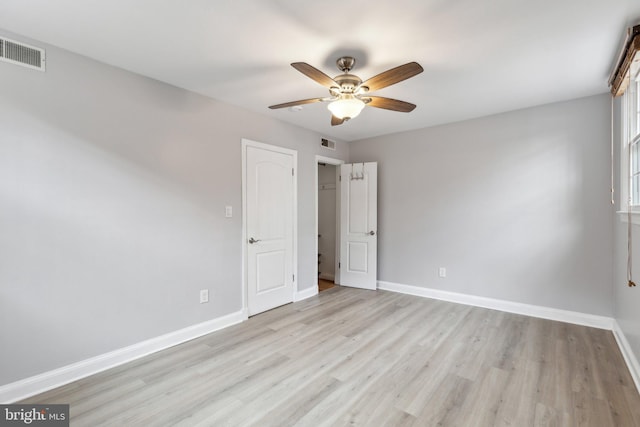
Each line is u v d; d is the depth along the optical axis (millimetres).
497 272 3705
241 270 3400
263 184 3666
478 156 3807
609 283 3062
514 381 2172
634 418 1781
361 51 2221
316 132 4453
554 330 3064
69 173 2195
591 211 3137
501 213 3660
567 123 3242
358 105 2236
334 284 5043
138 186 2553
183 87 2850
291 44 2139
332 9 1760
